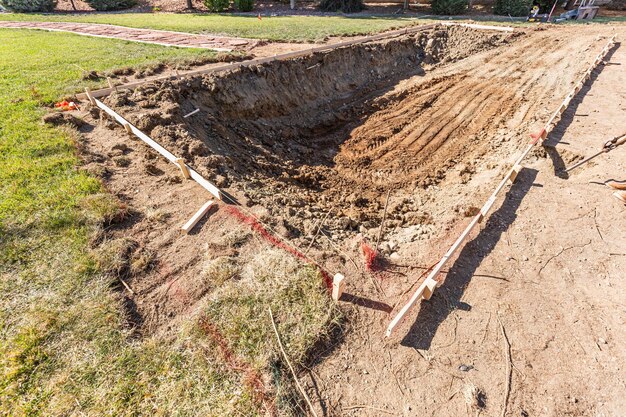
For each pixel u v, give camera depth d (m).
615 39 15.90
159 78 8.41
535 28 18.11
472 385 3.39
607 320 4.09
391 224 6.30
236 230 4.82
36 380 3.12
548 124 8.21
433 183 7.90
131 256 4.36
